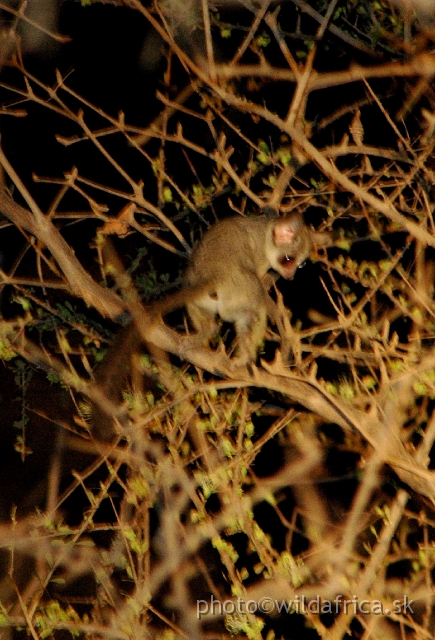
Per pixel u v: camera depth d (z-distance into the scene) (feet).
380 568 25.64
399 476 22.18
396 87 30.35
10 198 27.43
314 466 31.94
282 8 38.22
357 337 25.21
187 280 30.07
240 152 37.73
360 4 32.55
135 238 42.45
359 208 34.53
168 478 25.91
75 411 43.65
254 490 30.99
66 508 41.19
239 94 35.70
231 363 26.02
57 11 41.60
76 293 27.02
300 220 30.68
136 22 49.75
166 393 28.60
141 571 26.07
